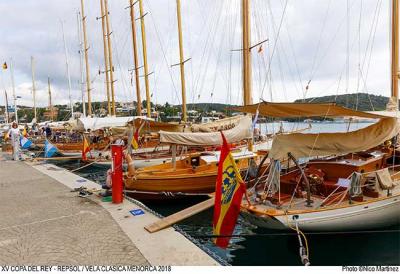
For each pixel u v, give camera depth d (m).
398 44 12.16
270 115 8.30
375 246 6.74
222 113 19.14
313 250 6.59
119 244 5.02
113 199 7.61
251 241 7.21
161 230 5.69
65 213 6.82
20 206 7.50
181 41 19.17
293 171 7.92
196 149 15.73
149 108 21.66
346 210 6.20
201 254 4.61
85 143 17.42
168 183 10.12
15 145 18.44
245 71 14.04
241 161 11.15
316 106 6.52
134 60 22.53
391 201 6.62
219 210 4.83
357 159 8.63
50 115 50.66
